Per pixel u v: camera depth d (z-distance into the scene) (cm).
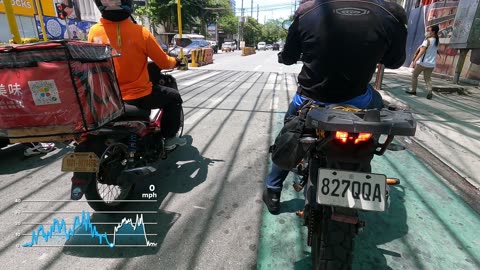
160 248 218
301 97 208
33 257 208
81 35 1689
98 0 243
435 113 552
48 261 205
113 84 223
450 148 390
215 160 366
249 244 221
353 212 158
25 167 346
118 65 258
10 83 178
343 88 188
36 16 1407
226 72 1258
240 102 673
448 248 217
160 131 315
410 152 386
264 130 480
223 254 211
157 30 3412
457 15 841
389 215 256
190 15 3384
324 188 156
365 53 176
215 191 296
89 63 194
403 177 321
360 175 154
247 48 3094
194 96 736
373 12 174
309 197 182
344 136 148
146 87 277
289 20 211
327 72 184
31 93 180
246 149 401
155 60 280
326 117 146
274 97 733
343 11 175
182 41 343
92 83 195
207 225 244
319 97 195
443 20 1099
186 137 445
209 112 584
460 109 584
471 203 274
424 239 227
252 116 558
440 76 1060
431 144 405
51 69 177
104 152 221
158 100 288
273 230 237
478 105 623
